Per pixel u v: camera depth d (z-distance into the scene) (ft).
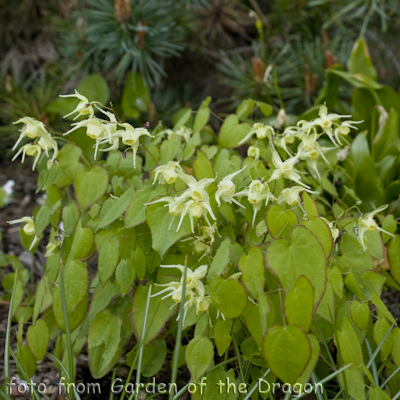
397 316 4.51
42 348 3.95
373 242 4.00
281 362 3.46
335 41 6.64
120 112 6.66
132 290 4.11
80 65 6.76
